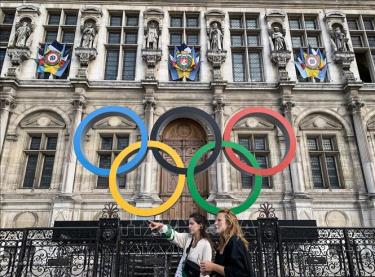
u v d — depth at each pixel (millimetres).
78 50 16094
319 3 18109
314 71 16516
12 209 13562
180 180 8930
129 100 15625
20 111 15117
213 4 18000
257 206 14031
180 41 17531
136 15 17922
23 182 14320
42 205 13656
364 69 17625
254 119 15727
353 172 14758
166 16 17641
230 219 3781
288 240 7691
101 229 7102
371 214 13750
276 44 16812
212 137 15023
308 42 17719
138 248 8008
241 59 17406
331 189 14445
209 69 16453
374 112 15641
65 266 7691
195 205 14477
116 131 15219
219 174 14180
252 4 18062
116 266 6840
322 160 15234
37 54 16391
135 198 13758
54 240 7961
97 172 9227
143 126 9617
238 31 17734
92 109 15398
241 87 15883
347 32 17484
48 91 15469
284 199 14094
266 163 15188
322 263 8023
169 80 16344
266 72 16500
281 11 17922
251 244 7527
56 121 15141
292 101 15625
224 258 3525
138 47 16812
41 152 14680
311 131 15500
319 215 13945
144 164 14219
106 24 17391
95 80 15789
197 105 15648
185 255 4160
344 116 15711
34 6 17250
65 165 13977
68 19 17703
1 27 17250
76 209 13555
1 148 14195
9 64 15883
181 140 15578
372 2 18125
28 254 7504
